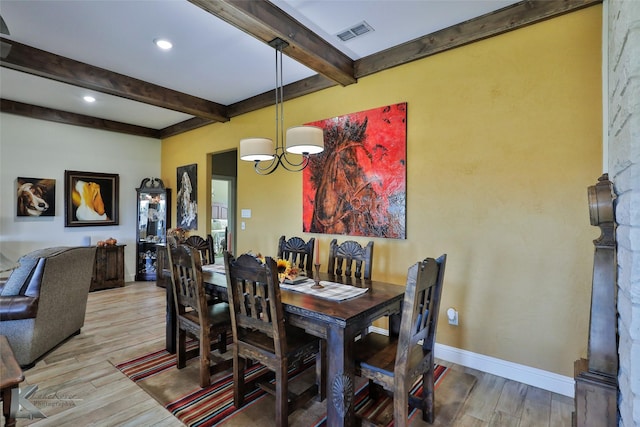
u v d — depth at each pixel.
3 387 1.44
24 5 2.48
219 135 5.09
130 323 3.81
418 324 1.81
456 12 2.61
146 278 5.96
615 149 1.46
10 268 2.66
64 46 3.12
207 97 4.50
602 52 2.22
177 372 2.68
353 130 3.46
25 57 3.08
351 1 2.47
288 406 2.03
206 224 5.35
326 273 3.00
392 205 3.18
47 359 2.89
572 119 2.34
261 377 2.42
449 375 2.64
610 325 1.30
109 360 2.88
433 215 2.96
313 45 2.91
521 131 2.54
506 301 2.60
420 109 3.03
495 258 2.65
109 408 2.20
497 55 2.64
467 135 2.78
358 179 3.42
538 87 2.46
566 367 2.37
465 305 2.79
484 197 2.70
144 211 5.99
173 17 2.65
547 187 2.43
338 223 3.58
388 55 3.18
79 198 5.36
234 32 2.88
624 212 1.18
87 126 5.33
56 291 3.02
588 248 2.29
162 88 4.12
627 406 1.12
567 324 2.36
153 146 6.27
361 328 1.87
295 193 4.06
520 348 2.55
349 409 1.79
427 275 1.78
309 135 2.71
